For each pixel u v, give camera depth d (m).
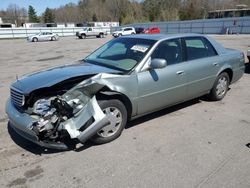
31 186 3.00
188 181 3.06
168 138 4.09
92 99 3.57
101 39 35.88
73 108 3.48
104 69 4.20
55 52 18.41
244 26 38.47
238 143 3.94
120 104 3.90
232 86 7.21
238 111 5.26
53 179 3.11
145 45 4.50
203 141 4.00
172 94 4.66
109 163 3.42
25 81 3.87
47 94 3.67
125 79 3.92
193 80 4.99
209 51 5.44
